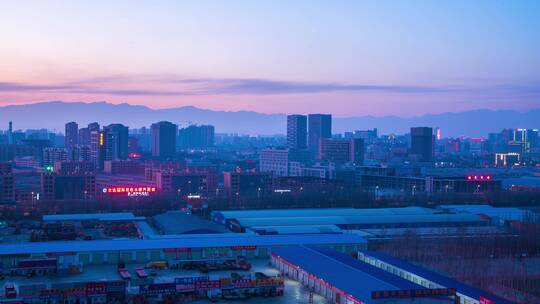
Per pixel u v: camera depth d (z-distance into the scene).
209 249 183.62
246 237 197.88
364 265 155.12
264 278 149.00
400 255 188.88
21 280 158.00
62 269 164.50
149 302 139.75
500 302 123.19
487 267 173.75
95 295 139.25
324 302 138.75
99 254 177.75
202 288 143.25
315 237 198.50
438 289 124.44
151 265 172.50
